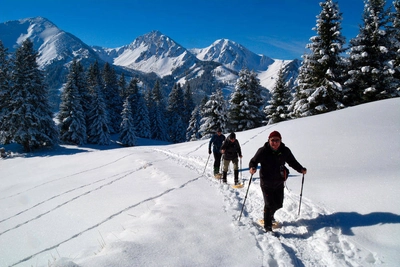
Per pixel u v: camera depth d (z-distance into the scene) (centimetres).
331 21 1919
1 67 2623
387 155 642
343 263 319
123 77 5950
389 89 1892
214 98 3162
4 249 505
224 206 523
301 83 2202
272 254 339
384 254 322
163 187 710
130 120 4188
